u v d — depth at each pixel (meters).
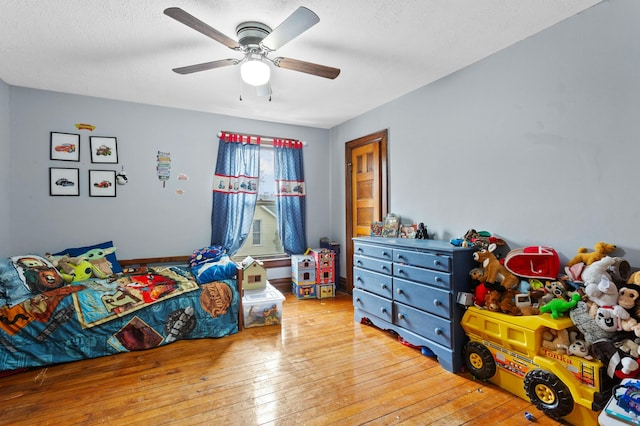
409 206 3.25
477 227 2.59
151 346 2.65
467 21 2.03
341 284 4.45
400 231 3.27
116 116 3.40
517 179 2.30
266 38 1.86
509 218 2.35
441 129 2.89
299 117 4.08
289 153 4.33
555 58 2.08
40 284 2.50
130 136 3.46
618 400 1.24
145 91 3.17
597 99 1.89
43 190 3.10
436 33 2.16
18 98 3.02
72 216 3.21
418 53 2.44
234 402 1.90
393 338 2.85
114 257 3.24
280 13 1.92
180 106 3.63
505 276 2.09
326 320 3.32
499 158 2.42
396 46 2.33
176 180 3.69
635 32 1.74
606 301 1.62
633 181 1.75
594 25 1.89
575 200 1.99
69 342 2.41
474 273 2.25
